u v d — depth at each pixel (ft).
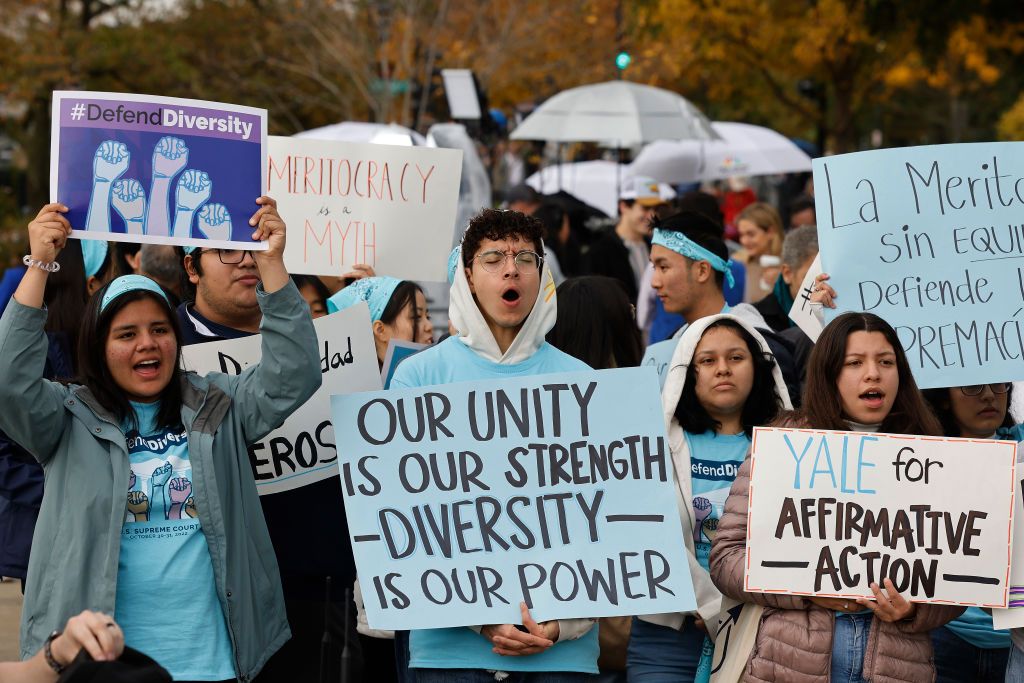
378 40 81.87
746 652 14.78
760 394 17.04
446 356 15.71
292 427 17.49
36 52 86.43
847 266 18.04
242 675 14.35
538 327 15.64
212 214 15.24
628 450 15.05
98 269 20.12
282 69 94.73
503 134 57.00
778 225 32.94
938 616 14.42
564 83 88.84
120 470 14.19
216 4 92.48
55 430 14.30
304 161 20.06
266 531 15.17
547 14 84.28
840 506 14.35
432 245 20.27
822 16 87.45
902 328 17.93
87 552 14.01
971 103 175.22
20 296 14.06
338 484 17.66
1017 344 17.84
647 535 14.87
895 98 175.42
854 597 14.25
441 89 79.20
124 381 14.38
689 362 16.93
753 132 61.98
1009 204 17.98
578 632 14.75
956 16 66.39
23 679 10.96
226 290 17.58
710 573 15.25
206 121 15.26
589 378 15.14
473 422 15.07
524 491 14.96
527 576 14.74
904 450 14.39
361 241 20.15
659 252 20.62
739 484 15.10
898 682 14.26
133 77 92.84
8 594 27.89
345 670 14.87
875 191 18.01
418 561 14.76
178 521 14.38
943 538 14.29
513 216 15.39
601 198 61.87
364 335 18.03
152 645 14.07
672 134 48.85
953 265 17.92
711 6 89.30
